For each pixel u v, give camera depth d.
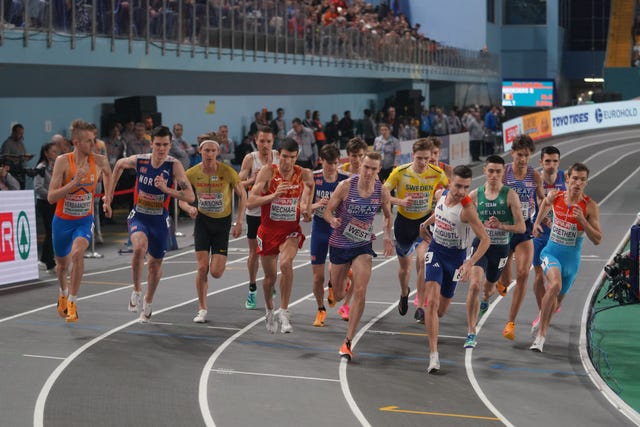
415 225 14.02
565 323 14.49
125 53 26.91
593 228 12.59
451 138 42.03
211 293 16.52
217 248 13.84
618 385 11.44
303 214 13.20
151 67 28.17
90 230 13.32
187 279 18.00
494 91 65.62
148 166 13.15
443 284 12.05
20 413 9.70
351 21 43.72
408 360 12.16
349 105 48.34
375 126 41.03
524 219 13.64
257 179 12.80
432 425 9.56
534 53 69.00
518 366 11.96
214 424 9.46
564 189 14.07
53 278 17.91
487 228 12.73
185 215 27.77
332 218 12.05
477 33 63.59
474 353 12.56
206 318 14.42
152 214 13.34
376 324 14.25
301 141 29.48
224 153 28.42
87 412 9.77
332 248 12.30
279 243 13.06
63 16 24.31
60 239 13.20
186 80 33.31
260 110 39.25
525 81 63.38
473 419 9.79
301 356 12.26
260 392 10.62
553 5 68.44
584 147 51.22
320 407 10.10
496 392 10.82
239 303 15.66
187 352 12.35
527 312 15.22
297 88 41.75
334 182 13.58
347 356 11.91
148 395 10.43
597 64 74.06
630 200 32.44
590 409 10.24
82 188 13.12
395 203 13.45
